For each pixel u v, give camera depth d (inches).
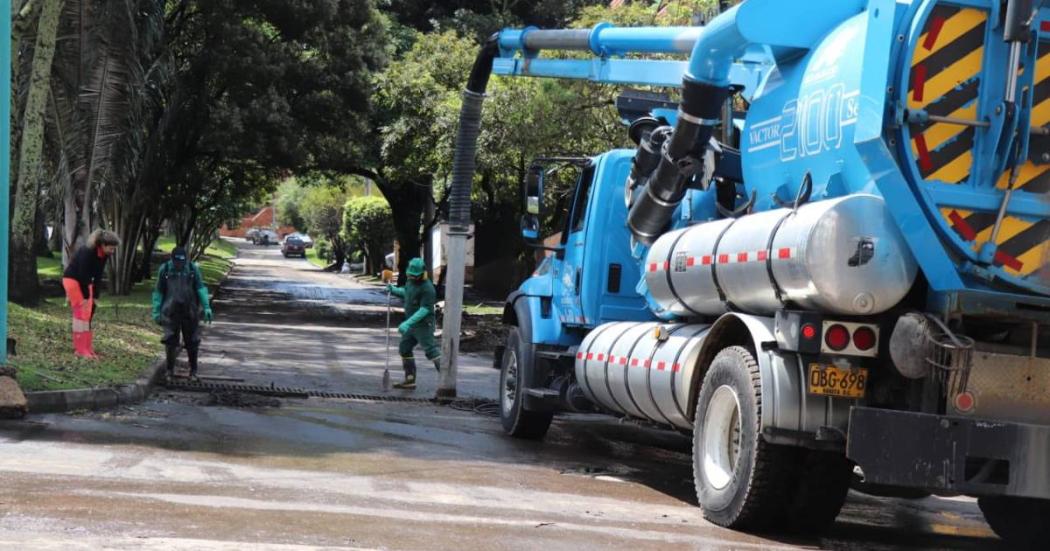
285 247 5093.5
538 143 1140.5
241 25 1609.3
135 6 1206.9
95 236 721.0
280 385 790.5
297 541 310.7
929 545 391.5
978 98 337.7
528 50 659.4
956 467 331.6
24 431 496.4
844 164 354.6
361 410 678.5
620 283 550.0
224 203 2571.4
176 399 658.2
